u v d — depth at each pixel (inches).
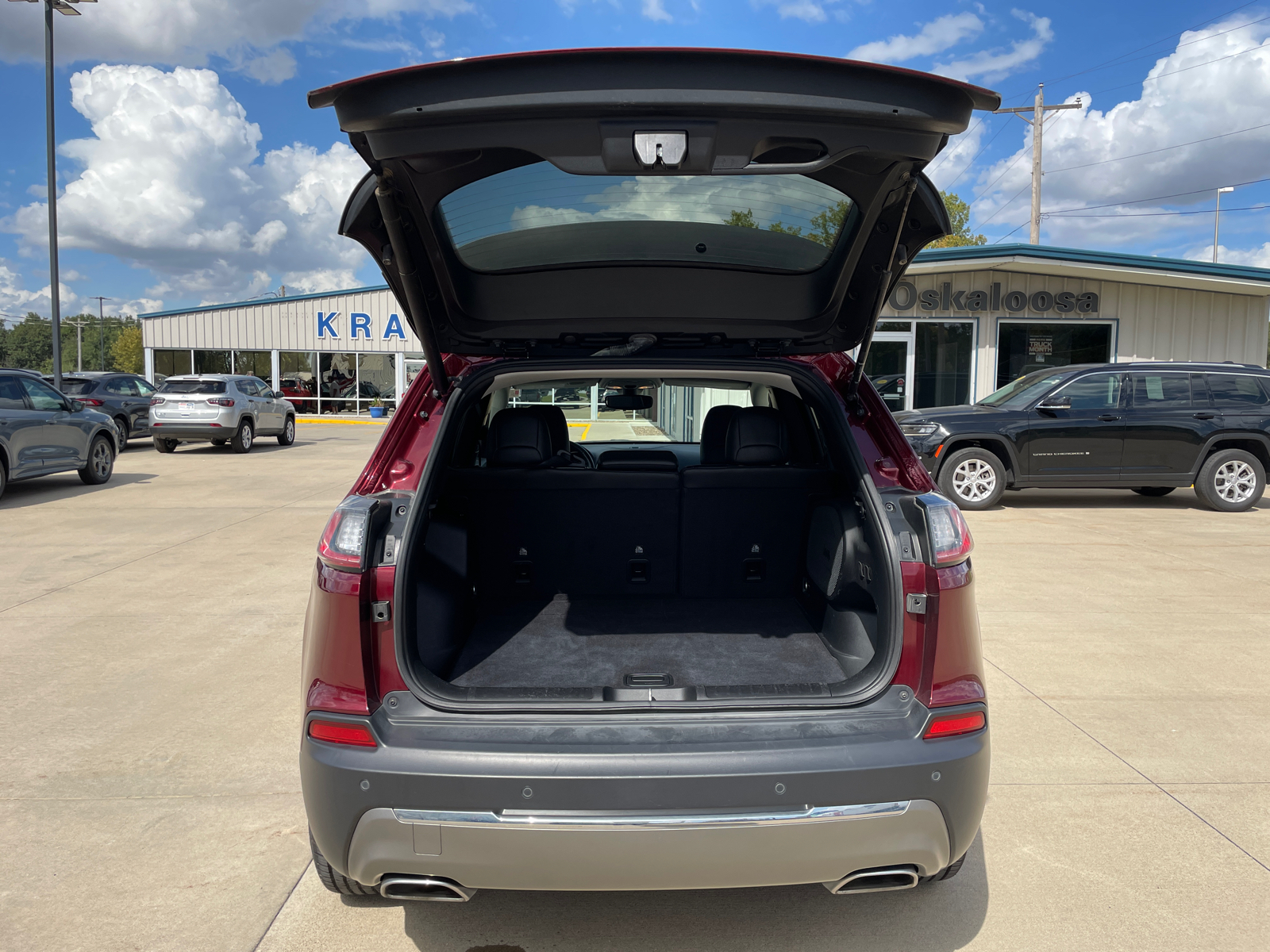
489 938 86.0
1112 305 593.6
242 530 310.5
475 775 66.9
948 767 70.4
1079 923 87.9
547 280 94.5
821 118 63.4
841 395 101.6
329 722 71.0
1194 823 107.7
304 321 1157.7
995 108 66.7
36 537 296.7
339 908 90.9
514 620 112.4
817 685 76.6
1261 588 225.5
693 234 89.5
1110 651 174.2
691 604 120.7
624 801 66.8
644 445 153.2
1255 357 595.5
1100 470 359.6
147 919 88.1
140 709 142.6
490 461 118.8
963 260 556.4
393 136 65.1
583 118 63.0
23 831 105.0
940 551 75.3
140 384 698.2
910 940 85.5
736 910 91.1
